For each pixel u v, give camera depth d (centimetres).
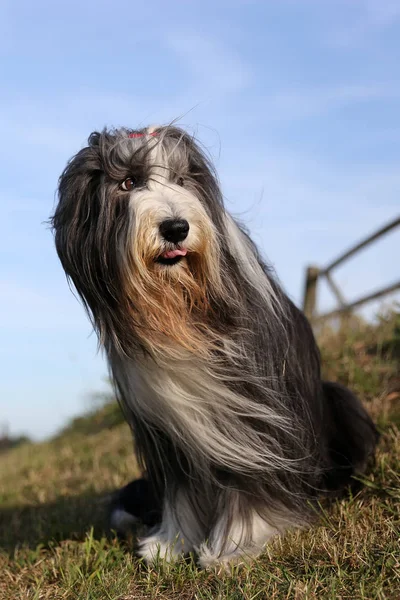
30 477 265
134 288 130
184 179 137
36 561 156
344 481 159
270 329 138
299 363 147
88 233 135
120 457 261
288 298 152
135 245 128
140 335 132
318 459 149
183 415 135
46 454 326
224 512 140
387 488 147
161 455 144
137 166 133
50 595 135
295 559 129
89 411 404
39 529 176
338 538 134
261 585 121
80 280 136
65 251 137
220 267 133
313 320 313
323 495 152
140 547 147
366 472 159
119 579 131
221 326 135
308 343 154
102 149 135
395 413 190
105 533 167
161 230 127
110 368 144
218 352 135
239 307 135
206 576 130
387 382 217
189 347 132
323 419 157
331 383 166
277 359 139
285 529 140
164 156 135
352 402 164
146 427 144
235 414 135
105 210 133
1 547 172
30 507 210
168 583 130
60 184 140
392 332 247
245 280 136
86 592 128
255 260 139
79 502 202
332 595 111
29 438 623
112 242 132
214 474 140
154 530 150
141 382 136
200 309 134
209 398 134
